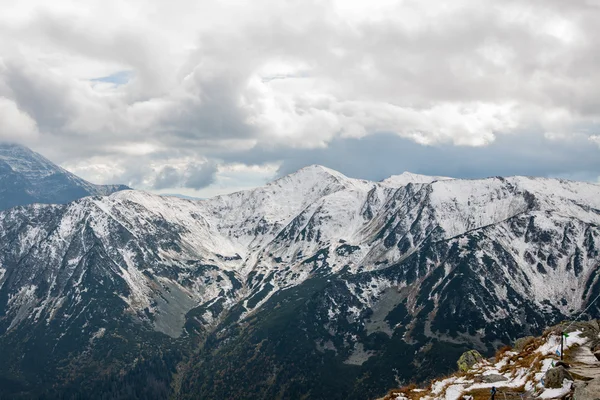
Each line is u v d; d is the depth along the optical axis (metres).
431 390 73.31
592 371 59.16
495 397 60.81
